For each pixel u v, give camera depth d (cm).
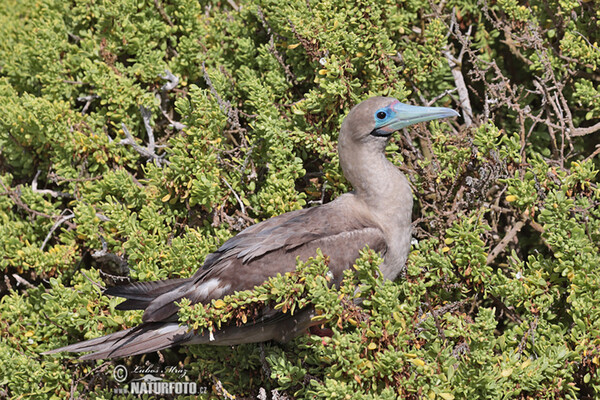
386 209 1066
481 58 1284
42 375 1096
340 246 1040
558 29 1232
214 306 902
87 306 1108
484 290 1000
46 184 1341
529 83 1335
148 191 1182
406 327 865
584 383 958
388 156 1165
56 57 1301
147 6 1309
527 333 942
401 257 1083
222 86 1205
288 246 1034
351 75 1162
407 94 1155
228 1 1375
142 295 1037
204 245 1102
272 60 1216
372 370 848
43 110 1212
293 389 1011
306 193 1212
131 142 1220
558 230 962
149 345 1026
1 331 1159
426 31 1188
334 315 870
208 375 1086
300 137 1143
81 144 1214
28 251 1199
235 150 1186
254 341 1058
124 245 1105
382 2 1178
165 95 1288
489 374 843
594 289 935
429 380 848
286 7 1184
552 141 1183
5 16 1596
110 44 1280
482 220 1086
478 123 1166
